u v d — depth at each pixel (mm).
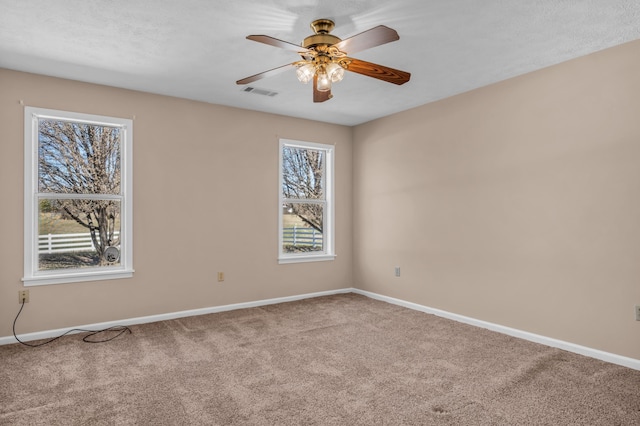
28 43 2799
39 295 3369
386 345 3203
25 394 2334
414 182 4453
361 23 2529
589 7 2322
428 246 4277
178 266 4059
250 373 2643
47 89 3426
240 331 3580
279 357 2938
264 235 4633
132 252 3795
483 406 2199
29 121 3346
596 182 2928
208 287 4242
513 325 3465
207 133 4246
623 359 2770
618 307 2809
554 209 3180
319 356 2959
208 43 2816
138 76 3463
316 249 5203
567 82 3105
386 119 4844
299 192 5043
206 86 3732
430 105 4258
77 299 3531
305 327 3709
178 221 4059
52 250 3521
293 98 4117
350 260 5383
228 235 4375
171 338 3375
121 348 3125
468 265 3855
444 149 4105
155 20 2477
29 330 3324
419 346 3180
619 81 2809
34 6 2295
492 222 3641
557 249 3160
